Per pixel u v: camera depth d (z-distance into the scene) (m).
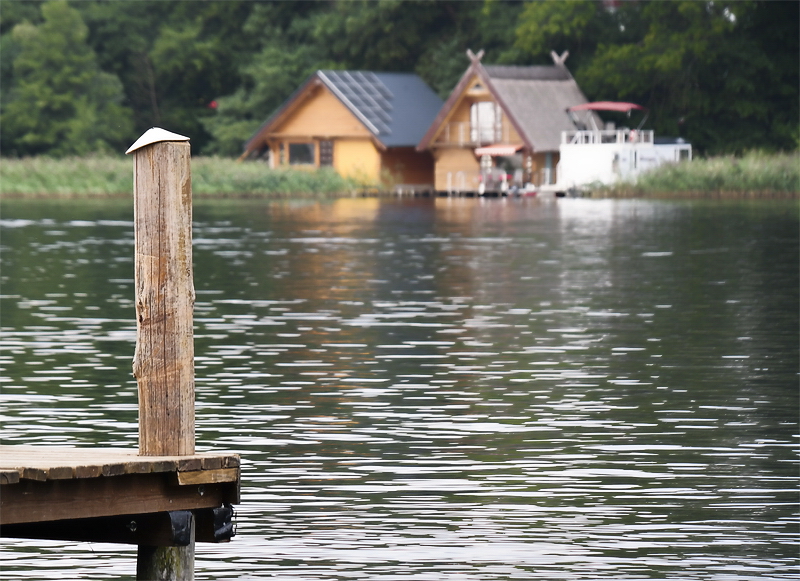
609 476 28.50
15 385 38.22
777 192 144.00
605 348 44.84
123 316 52.47
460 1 192.75
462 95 163.50
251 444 31.28
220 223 108.94
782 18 175.00
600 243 86.06
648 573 22.33
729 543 23.92
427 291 60.62
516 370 40.88
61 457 19.58
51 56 189.00
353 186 167.88
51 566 22.39
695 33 170.50
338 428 32.91
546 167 162.50
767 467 29.30
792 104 176.75
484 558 23.03
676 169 147.88
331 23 196.25
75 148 186.38
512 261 74.75
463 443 31.44
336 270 70.19
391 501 26.50
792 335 47.34
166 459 19.09
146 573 19.58
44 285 63.25
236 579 21.95
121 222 109.19
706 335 47.47
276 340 46.50
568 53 174.75
